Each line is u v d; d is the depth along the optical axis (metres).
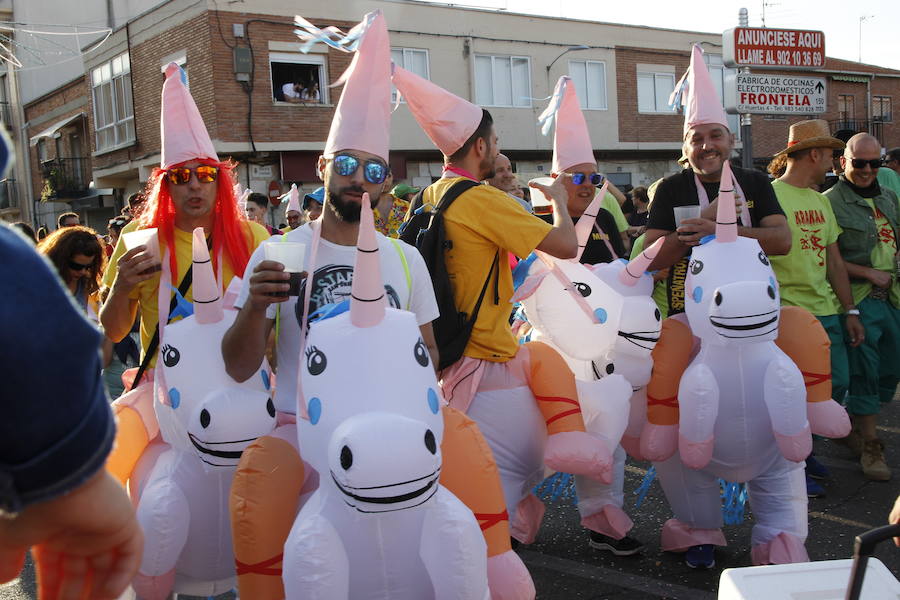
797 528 3.75
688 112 4.35
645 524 5.05
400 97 3.65
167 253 3.39
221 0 20.22
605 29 26.50
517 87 25.00
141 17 22.55
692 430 3.68
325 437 2.30
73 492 1.24
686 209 3.96
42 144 30.95
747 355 3.65
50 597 1.38
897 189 7.91
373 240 2.32
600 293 3.65
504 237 3.41
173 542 2.89
